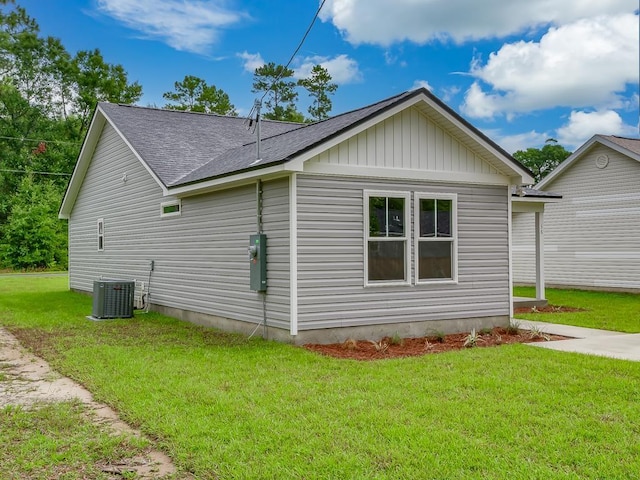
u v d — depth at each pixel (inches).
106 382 267.0
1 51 1683.1
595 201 797.9
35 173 1621.6
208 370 288.7
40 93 1803.6
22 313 541.6
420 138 398.0
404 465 165.8
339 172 363.3
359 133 370.9
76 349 353.1
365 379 265.9
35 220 1396.4
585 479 157.0
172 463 174.4
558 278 851.4
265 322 382.0
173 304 517.0
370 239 377.7
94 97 1808.6
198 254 472.1
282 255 361.4
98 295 507.5
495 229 433.7
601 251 789.9
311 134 404.8
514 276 925.8
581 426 199.0
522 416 208.7
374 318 378.9
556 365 294.2
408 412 214.1
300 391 244.7
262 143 477.7
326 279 361.4
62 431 203.8
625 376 271.9
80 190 780.6
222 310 435.8
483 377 268.2
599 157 792.9
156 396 239.9
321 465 166.2
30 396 251.6
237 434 192.4
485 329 414.9
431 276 404.5
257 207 384.5
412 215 396.5
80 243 781.9
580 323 474.9
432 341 381.7
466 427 197.8
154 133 598.5
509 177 437.1
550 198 595.2
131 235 608.1
